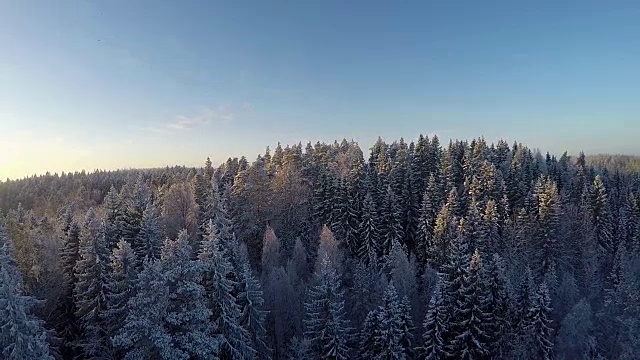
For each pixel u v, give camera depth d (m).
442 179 85.44
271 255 57.62
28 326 24.19
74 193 142.50
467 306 41.94
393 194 70.50
